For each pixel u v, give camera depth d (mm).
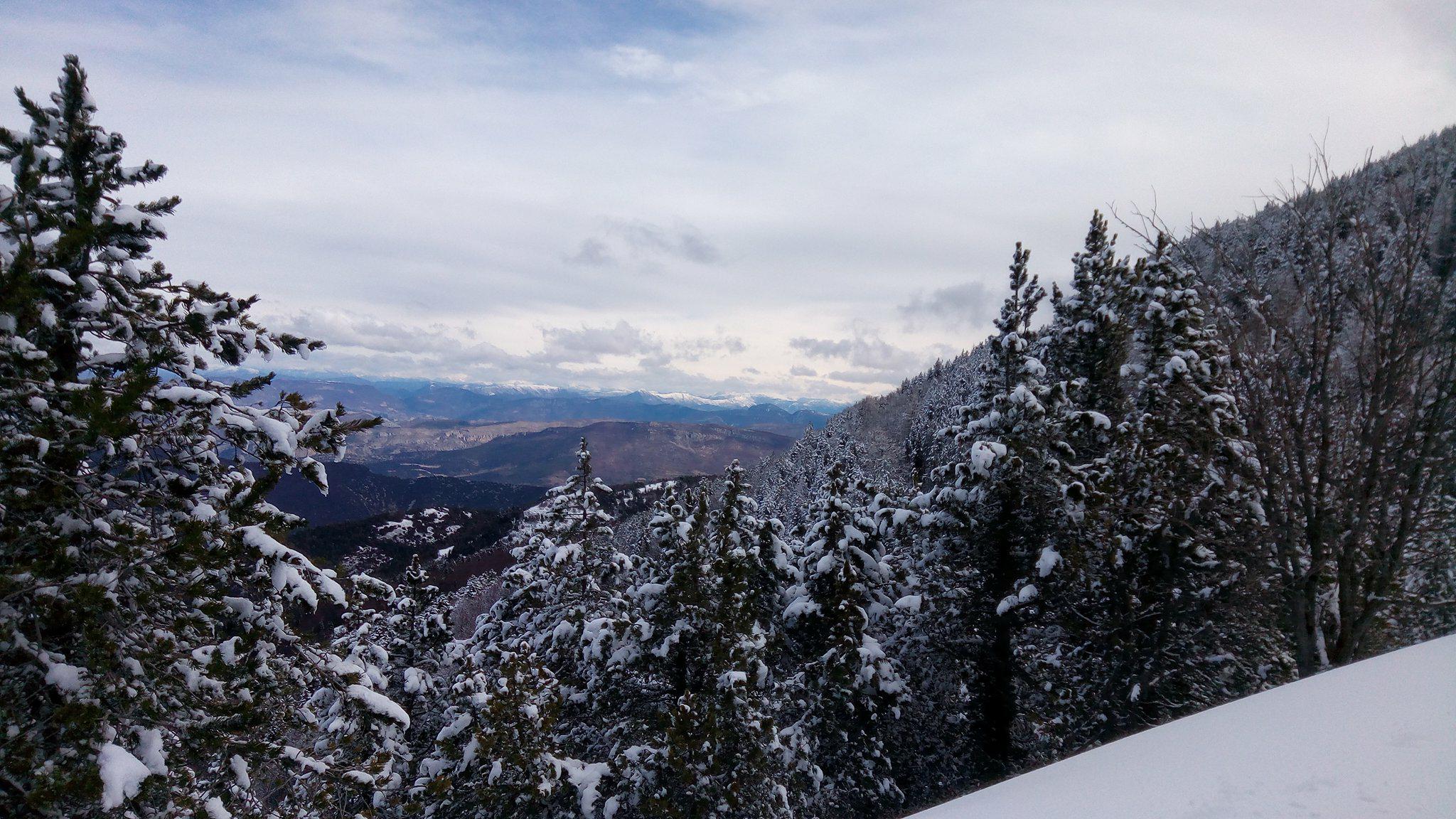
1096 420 12945
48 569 4598
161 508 5723
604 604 15594
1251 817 2557
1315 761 2918
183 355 5797
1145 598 12539
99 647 4855
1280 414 6684
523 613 17734
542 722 11609
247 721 5688
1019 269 13562
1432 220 5473
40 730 4395
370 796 11031
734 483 14414
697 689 13078
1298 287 6344
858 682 13109
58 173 5852
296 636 6203
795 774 13094
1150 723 11609
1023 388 12711
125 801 4473
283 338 6648
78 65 5926
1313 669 6816
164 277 6496
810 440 100438
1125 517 12008
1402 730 2963
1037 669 14141
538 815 12109
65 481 4812
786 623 14688
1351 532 6422
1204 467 9359
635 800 11883
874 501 15273
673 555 14070
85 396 4531
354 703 6523
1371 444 6215
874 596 15070
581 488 17062
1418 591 7301
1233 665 11820
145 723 5305
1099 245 15258
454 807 11906
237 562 5969
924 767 15086
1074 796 3566
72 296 5555
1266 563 8086
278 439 5520
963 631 14469
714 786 11461
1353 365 6309
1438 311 5586
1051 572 12453
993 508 13844
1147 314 12195
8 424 4852
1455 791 2240
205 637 6121
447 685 16891
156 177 6410
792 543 17156
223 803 5746
